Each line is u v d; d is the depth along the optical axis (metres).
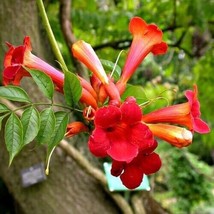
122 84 0.38
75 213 0.74
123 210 0.76
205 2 1.05
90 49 0.37
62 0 0.80
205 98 1.21
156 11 1.11
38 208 0.74
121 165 0.34
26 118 0.34
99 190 0.76
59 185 0.74
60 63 0.41
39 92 0.72
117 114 0.31
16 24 0.74
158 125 0.35
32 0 0.75
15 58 0.37
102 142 0.30
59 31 0.93
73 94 0.34
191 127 0.34
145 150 0.33
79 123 0.36
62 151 0.75
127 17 1.03
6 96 0.34
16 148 0.34
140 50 0.39
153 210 0.83
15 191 0.75
